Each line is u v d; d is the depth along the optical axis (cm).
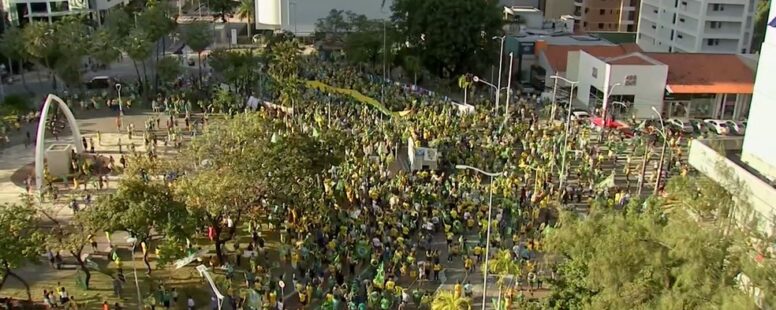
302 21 13825
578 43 11556
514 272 4753
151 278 4981
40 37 9562
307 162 5553
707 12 11412
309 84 9419
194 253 5050
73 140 7631
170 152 7512
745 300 2959
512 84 11212
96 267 5053
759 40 12538
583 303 3828
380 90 9538
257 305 4475
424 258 5309
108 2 13725
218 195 4912
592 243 3662
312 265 5034
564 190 6331
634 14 15000
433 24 10888
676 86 9450
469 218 5694
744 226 3734
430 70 11306
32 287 4831
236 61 9981
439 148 7250
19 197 6266
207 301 4738
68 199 6253
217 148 5512
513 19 13100
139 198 4628
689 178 4538
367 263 5122
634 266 3431
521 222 5784
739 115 9800
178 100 8975
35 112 8694
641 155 7606
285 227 5553
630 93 9381
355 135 7544
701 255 3222
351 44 11138
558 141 7544
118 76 10831
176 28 11750
